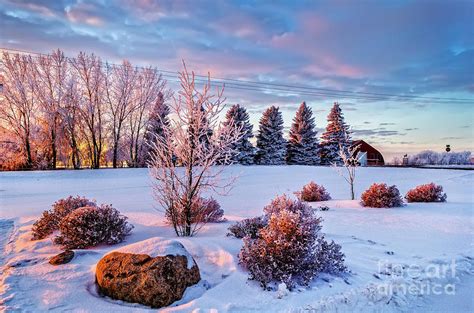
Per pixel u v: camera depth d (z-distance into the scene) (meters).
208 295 3.94
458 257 5.65
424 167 38.44
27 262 4.94
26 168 32.00
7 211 11.82
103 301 3.77
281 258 4.43
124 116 36.22
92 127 33.91
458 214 9.73
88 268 4.61
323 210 10.86
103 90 34.72
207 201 8.52
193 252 5.27
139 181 24.05
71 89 32.00
